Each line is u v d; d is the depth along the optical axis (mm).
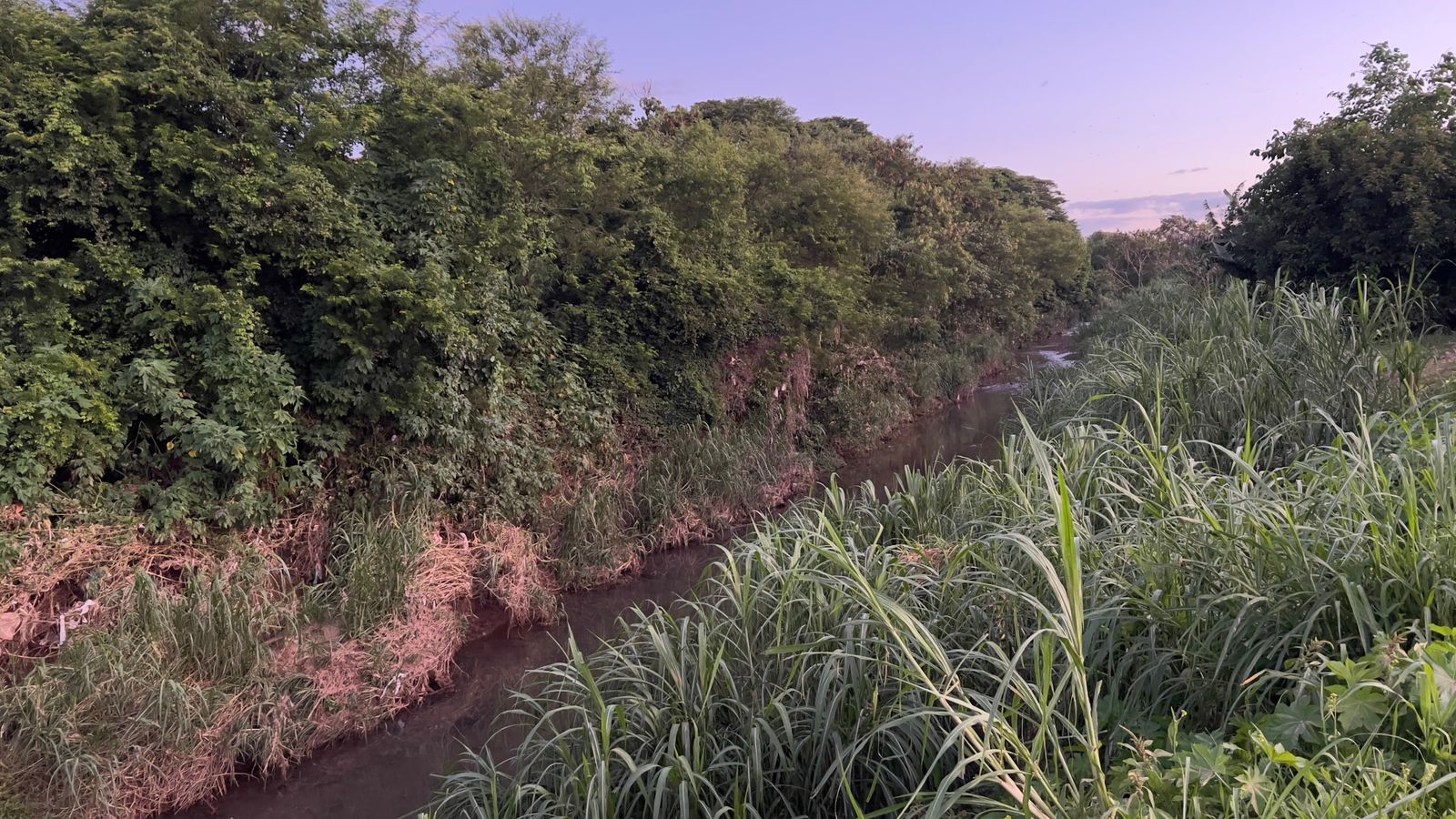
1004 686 2611
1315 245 12094
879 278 20875
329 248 7684
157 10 7430
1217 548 3715
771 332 13930
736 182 14031
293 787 5730
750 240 15406
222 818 5410
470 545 8484
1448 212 10680
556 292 11906
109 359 6551
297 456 7445
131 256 6871
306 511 7574
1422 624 3043
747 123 26844
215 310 6945
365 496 7902
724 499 11383
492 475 9039
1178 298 12977
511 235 9508
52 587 5941
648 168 13438
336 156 8375
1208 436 6621
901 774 3650
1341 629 3260
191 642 5926
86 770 5016
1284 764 2592
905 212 25531
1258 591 3414
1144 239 45375
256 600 6520
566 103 12641
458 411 8523
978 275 26859
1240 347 7367
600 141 12664
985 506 5688
